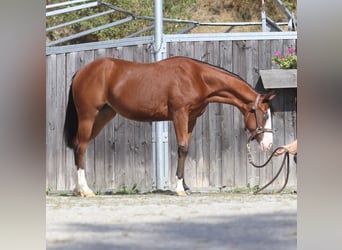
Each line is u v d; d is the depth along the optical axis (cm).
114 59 1196
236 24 1731
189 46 1289
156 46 1282
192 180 1284
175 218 945
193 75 1177
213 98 1192
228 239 797
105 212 1005
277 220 920
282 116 1283
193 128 1252
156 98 1178
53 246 780
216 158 1284
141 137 1291
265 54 1286
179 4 2408
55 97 1320
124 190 1290
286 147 1155
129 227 880
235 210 1005
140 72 1184
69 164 1316
